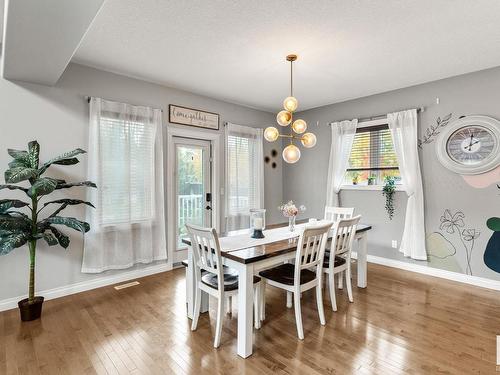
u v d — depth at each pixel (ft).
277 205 18.10
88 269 10.29
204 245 7.38
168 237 12.75
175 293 10.19
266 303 9.50
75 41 6.57
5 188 8.36
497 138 10.36
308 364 6.28
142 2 6.75
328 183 15.48
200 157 14.21
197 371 6.07
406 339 7.26
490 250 10.74
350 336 7.40
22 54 7.16
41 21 5.74
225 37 8.44
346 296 10.03
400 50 9.25
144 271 11.91
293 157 9.18
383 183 13.79
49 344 7.03
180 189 13.47
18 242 7.57
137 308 9.02
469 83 11.14
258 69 10.85
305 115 16.99
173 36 8.38
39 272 9.43
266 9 7.06
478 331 7.64
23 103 9.05
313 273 8.32
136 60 10.02
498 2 6.73
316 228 7.35
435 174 12.03
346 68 10.71
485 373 5.96
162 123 12.48
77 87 10.14
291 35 8.32
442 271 11.87
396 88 13.03
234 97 14.43
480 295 10.05
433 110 12.06
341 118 15.30
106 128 10.62
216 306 9.25
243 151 15.89
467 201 11.23
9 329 7.71
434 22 7.61
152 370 6.10
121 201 10.99
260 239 8.59
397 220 13.20
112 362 6.35
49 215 9.48
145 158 11.68
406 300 9.65
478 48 9.11
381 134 13.82
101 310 8.87
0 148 8.64
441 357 6.51
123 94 11.31
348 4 6.84
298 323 7.29
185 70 10.94
